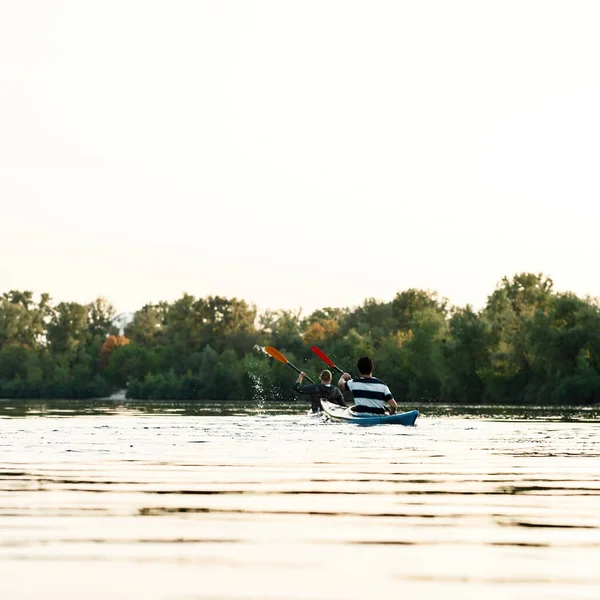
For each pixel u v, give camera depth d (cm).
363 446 1894
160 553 748
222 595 620
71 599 605
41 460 1546
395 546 786
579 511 973
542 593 630
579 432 2581
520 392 11025
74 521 892
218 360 16588
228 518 917
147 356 19038
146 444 1934
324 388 3045
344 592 631
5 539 801
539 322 10388
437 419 3638
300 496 1076
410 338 14562
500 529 865
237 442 2011
